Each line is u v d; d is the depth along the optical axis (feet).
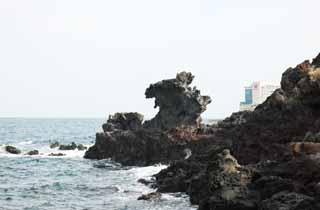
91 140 382.22
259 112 157.28
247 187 97.45
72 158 236.22
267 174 101.81
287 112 147.84
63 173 180.65
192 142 189.98
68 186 146.61
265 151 141.49
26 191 138.21
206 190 106.42
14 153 259.39
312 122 141.38
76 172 182.80
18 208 113.09
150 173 171.73
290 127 144.05
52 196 129.49
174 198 117.80
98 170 189.06
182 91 221.25
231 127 196.24
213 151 144.66
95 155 232.32
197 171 128.88
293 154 108.37
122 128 244.22
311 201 77.87
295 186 90.27
